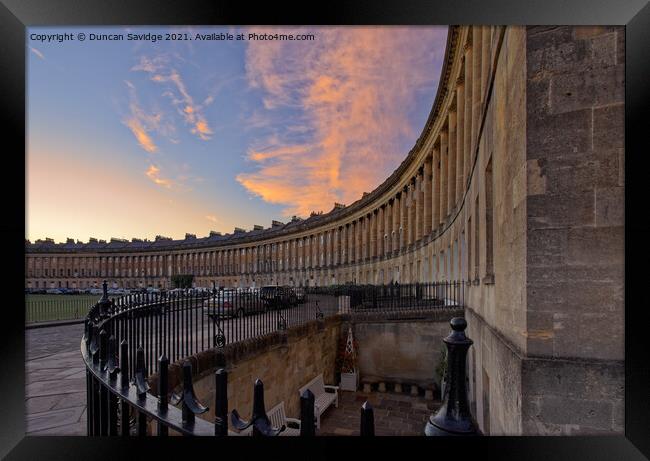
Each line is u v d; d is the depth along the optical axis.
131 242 100.88
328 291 31.55
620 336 3.78
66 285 87.94
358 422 12.04
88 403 3.35
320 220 60.53
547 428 3.81
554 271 4.02
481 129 9.10
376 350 15.79
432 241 25.16
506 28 5.45
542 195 4.12
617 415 3.69
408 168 35.22
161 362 2.23
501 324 5.84
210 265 82.12
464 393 1.71
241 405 8.23
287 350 11.05
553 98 4.13
